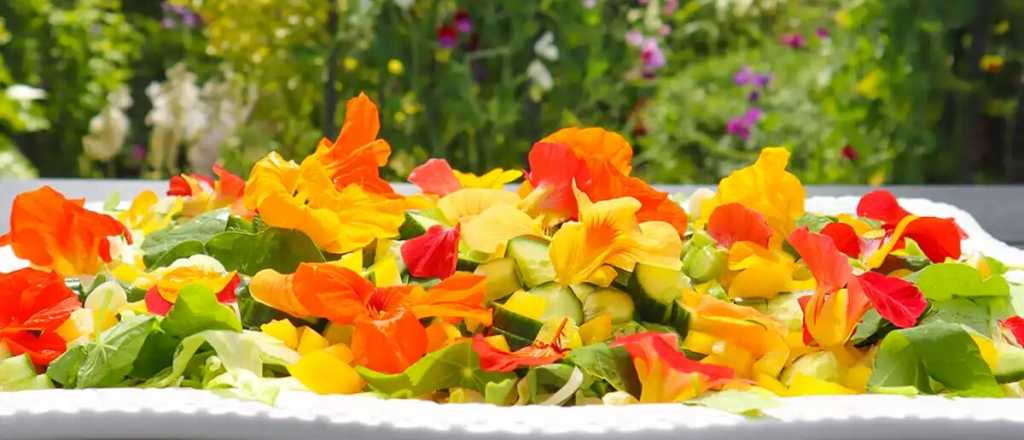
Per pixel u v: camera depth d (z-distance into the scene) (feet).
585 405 2.87
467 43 11.34
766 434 2.64
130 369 2.98
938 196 6.87
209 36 14.58
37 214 3.47
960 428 2.67
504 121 11.28
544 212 3.46
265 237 3.34
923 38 11.23
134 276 3.35
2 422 2.63
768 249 3.42
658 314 3.17
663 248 3.16
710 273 3.33
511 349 3.10
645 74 12.12
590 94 11.54
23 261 3.78
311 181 3.40
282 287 3.11
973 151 11.67
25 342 3.08
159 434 2.65
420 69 11.33
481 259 3.29
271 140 13.05
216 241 3.35
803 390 2.99
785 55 16.84
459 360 2.94
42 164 15.16
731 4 17.62
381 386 2.93
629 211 3.14
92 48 15.20
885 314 3.03
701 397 2.81
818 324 3.07
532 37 11.30
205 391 2.76
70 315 3.16
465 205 3.51
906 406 2.72
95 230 3.48
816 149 12.88
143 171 16.07
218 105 13.15
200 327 3.02
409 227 3.48
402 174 11.43
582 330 3.12
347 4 11.44
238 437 2.64
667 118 14.67
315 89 12.98
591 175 3.48
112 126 12.92
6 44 14.39
